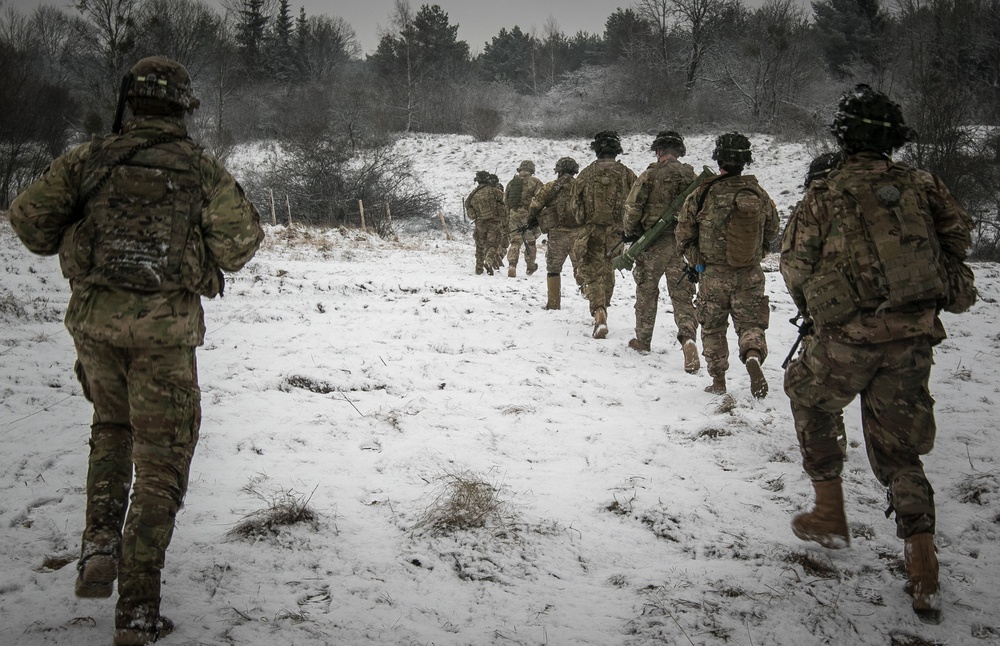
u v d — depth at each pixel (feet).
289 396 19.40
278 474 14.71
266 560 11.51
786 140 142.92
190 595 10.52
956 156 80.94
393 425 17.37
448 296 35.37
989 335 29.12
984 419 18.37
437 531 12.49
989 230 83.51
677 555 12.25
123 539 9.45
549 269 32.58
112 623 9.82
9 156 89.56
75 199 10.18
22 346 23.27
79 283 10.04
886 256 10.71
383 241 73.46
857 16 207.00
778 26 166.71
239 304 31.24
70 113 103.04
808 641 10.02
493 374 22.16
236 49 196.95
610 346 26.23
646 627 10.14
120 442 10.23
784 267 11.74
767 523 13.25
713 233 20.07
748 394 20.53
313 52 251.80
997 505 13.62
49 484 13.93
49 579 10.79
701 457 16.07
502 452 16.33
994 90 117.91
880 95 11.31
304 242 62.28
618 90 190.19
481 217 48.21
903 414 10.84
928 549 10.46
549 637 9.95
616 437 17.30
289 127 120.67
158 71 10.37
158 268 9.88
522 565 11.74
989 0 121.39
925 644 10.03
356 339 25.59
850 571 11.63
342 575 11.27
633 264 24.89
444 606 10.59
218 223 10.25
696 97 173.27
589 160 142.10
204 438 16.30
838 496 11.71
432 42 254.88
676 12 185.37
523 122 182.19
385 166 107.86
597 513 13.56
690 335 23.07
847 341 10.95
